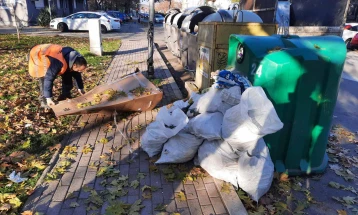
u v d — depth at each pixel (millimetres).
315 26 9867
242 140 2736
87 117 4746
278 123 2568
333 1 9625
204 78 5605
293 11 10062
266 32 5180
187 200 2793
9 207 2572
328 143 4402
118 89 4918
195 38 7453
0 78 6953
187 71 8898
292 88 3010
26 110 4910
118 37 19547
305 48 3010
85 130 4293
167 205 2715
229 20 6988
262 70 3023
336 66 3008
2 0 24516
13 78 6934
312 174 3422
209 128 2994
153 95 4809
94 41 11242
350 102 6750
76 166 3311
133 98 4688
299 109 3076
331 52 3010
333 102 3170
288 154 3254
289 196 2959
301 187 3207
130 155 3598
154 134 3439
